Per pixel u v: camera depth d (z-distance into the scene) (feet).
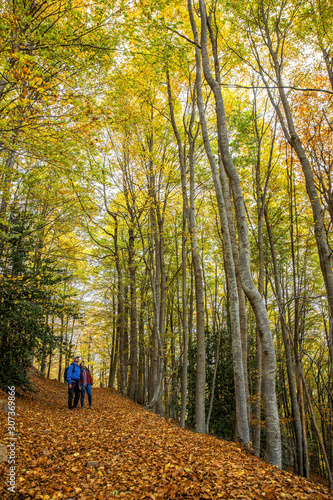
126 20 20.47
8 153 20.86
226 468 14.32
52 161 19.67
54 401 33.42
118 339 62.28
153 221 41.14
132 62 25.04
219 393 42.63
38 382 44.75
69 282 51.83
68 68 20.71
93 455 15.31
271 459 15.92
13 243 28.81
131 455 15.39
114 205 46.70
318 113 32.12
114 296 58.90
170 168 39.27
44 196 31.68
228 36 32.68
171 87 36.96
